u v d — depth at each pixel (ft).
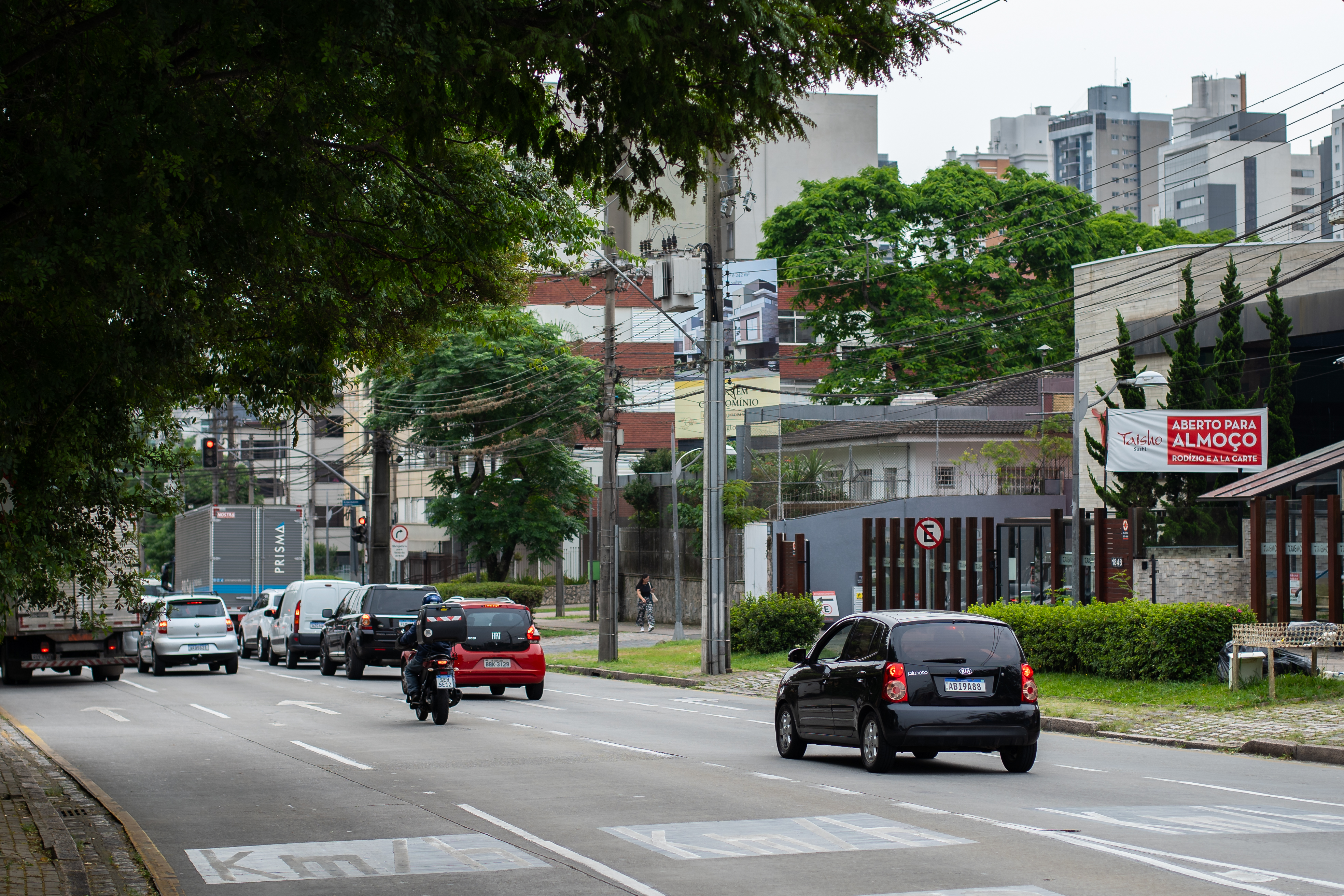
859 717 47.93
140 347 34.32
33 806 38.99
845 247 196.65
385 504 156.46
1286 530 71.31
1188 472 95.40
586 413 173.06
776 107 32.40
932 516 141.79
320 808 39.22
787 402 227.40
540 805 39.32
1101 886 27.12
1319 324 113.09
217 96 32.12
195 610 109.70
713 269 97.76
